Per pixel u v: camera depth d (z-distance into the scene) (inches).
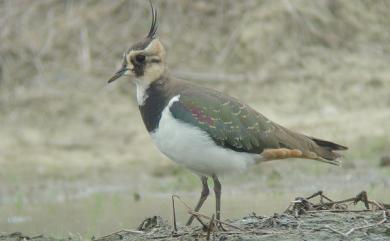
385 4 851.4
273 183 614.9
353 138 692.7
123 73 432.1
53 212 562.6
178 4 841.5
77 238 438.0
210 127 414.6
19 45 818.2
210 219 386.9
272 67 792.3
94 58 812.0
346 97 759.7
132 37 823.7
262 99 764.6
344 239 374.3
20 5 852.0
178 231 406.3
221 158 418.6
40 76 797.2
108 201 589.6
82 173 684.7
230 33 819.4
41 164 701.3
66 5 856.9
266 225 398.6
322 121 726.5
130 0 848.3
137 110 765.9
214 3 841.5
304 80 779.4
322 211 416.8
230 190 597.9
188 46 816.3
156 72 429.4
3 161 708.0
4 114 766.5
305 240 374.0
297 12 820.0
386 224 389.7
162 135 419.5
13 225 518.6
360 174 619.5
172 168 677.3
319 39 813.2
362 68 789.9
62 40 825.5
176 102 417.1
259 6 830.5
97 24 836.0
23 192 647.1
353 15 834.2
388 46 816.9
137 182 656.4
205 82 784.3
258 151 428.5
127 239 402.9
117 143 732.0
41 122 757.3
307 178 621.0
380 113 731.4
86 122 756.6
